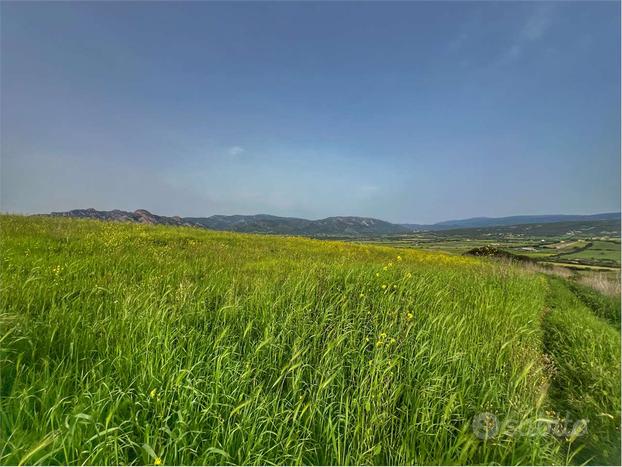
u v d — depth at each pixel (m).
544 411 3.01
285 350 3.87
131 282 5.90
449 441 2.63
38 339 3.48
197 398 2.72
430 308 5.47
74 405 2.55
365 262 10.48
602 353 4.32
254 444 2.37
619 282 11.79
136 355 3.26
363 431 2.51
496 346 4.18
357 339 4.36
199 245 11.89
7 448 2.15
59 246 8.86
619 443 2.78
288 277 6.55
